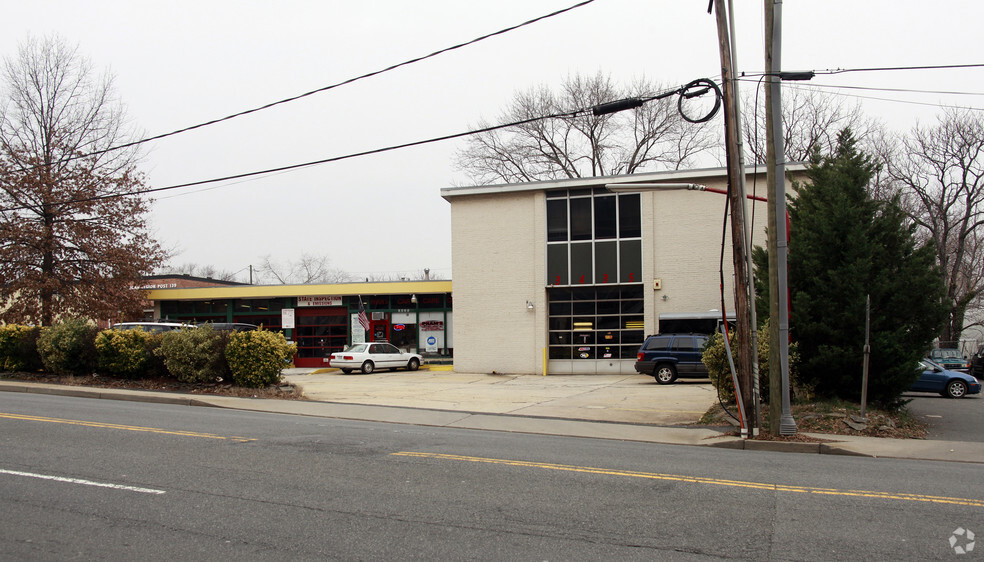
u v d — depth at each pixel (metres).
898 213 15.45
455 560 5.31
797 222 17.05
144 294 35.28
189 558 5.38
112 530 6.07
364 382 25.20
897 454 10.96
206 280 46.16
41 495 7.21
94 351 20.20
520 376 27.98
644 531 6.05
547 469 8.64
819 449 11.30
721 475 8.45
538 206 29.33
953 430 14.34
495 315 29.53
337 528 6.12
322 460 9.11
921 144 36.75
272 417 14.19
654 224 28.05
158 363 19.56
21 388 19.02
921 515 6.62
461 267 30.09
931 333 14.92
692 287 27.48
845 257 15.02
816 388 15.27
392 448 10.11
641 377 26.52
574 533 5.99
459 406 16.83
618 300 28.55
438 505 6.89
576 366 28.72
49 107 33.03
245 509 6.72
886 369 14.56
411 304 33.94
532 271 29.23
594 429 13.27
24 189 31.67
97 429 11.56
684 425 13.79
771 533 6.01
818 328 14.78
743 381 12.33
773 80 12.12
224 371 18.78
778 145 12.17
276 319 35.50
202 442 10.46
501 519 6.41
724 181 27.59
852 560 5.33
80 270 33.12
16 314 31.78
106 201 33.12
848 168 15.96
